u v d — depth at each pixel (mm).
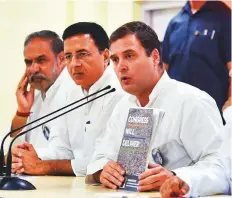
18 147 2979
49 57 3469
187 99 2275
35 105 3426
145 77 2318
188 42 3898
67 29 3068
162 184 1906
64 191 1998
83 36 2998
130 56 2312
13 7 3748
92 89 2967
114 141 2377
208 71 3812
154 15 4027
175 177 1868
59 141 3107
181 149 2297
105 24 4035
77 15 3951
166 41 3996
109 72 2992
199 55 3854
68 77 3236
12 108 3553
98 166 2271
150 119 2033
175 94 2312
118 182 2062
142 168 2004
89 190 2037
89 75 2971
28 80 3496
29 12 3762
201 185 1926
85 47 2988
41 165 2906
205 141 2205
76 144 3035
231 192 2049
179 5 3943
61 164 2914
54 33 3535
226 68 3744
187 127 2242
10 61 3643
